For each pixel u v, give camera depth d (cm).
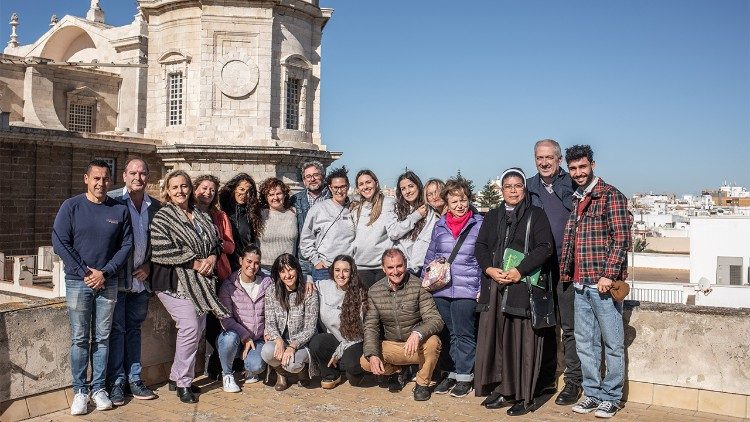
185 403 759
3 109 3159
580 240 722
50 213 3066
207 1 3212
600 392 736
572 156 719
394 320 805
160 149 3269
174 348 866
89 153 3180
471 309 793
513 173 745
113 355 749
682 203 14912
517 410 721
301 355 805
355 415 723
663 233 7700
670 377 754
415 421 704
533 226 729
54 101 3381
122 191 780
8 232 2917
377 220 902
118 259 714
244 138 3241
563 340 780
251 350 836
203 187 829
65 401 735
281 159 3195
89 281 691
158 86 3466
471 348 796
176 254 763
